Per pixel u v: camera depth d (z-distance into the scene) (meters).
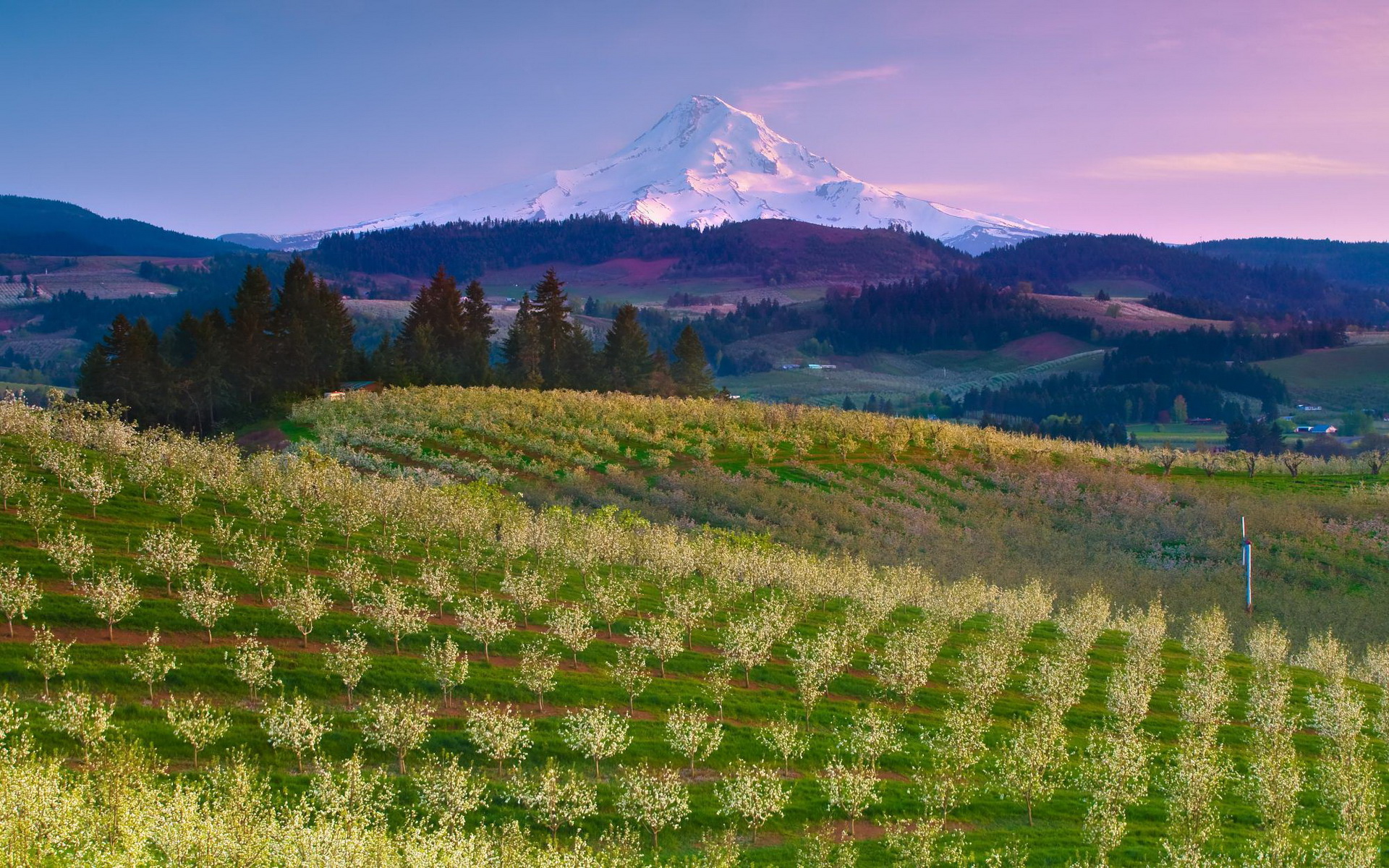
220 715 48.78
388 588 62.50
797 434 155.00
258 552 64.00
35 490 68.94
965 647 76.00
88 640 53.84
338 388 187.62
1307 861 45.34
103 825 33.25
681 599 77.44
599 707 50.75
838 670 63.84
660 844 44.50
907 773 54.38
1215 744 62.44
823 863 40.88
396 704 50.62
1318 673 82.00
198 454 91.00
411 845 34.53
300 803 41.91
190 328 183.75
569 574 83.69
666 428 156.75
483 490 100.50
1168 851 44.22
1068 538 123.38
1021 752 51.06
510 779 47.22
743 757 53.53
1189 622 98.75
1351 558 116.25
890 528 122.88
